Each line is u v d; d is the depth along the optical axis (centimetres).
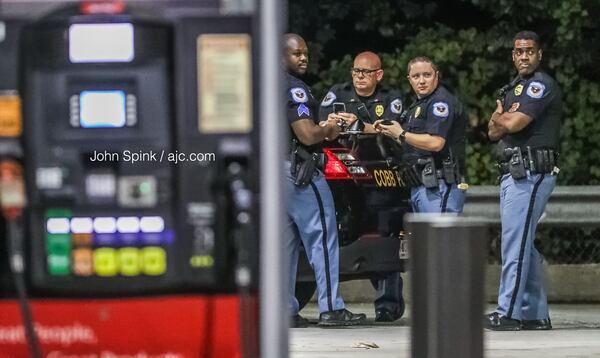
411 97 4241
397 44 4578
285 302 1566
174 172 1552
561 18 4234
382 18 4472
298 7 4466
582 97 4253
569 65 4281
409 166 3150
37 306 1561
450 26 4591
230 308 1566
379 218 3155
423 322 1778
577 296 3856
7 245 1552
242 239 1551
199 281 1561
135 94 1548
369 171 3153
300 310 3491
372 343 2888
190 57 1546
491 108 4291
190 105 1547
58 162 1548
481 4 4312
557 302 3853
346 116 3097
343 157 3138
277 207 1552
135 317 1565
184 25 1545
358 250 3141
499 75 4316
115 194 1554
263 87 1546
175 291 1564
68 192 1551
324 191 3094
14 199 1548
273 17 1547
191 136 1548
